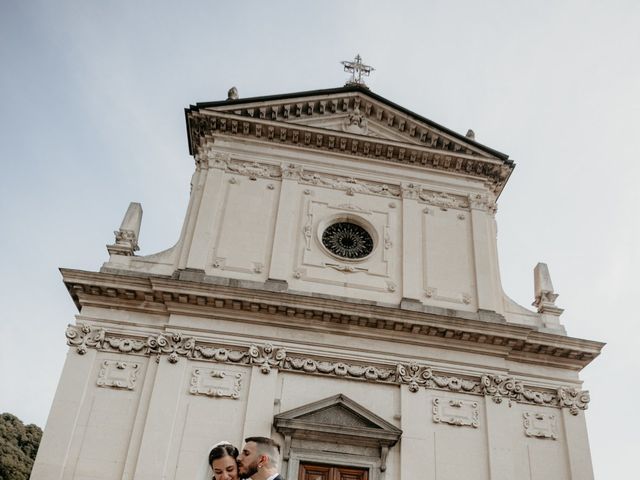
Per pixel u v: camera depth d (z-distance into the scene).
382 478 19.00
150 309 21.08
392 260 23.89
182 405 19.41
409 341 21.61
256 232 23.56
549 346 22.09
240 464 6.68
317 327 21.28
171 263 22.69
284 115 26.39
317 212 24.48
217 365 20.28
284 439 19.17
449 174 26.47
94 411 19.19
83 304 21.02
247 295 20.91
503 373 21.64
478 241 24.81
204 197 23.89
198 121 25.72
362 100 27.14
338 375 20.64
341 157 26.03
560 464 20.61
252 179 24.83
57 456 18.30
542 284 24.69
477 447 20.20
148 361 20.20
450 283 23.80
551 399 21.78
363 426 19.55
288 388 20.22
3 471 50.62
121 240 23.12
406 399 20.55
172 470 18.33
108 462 18.48
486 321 22.00
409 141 26.97
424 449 19.78
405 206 25.25
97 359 20.11
